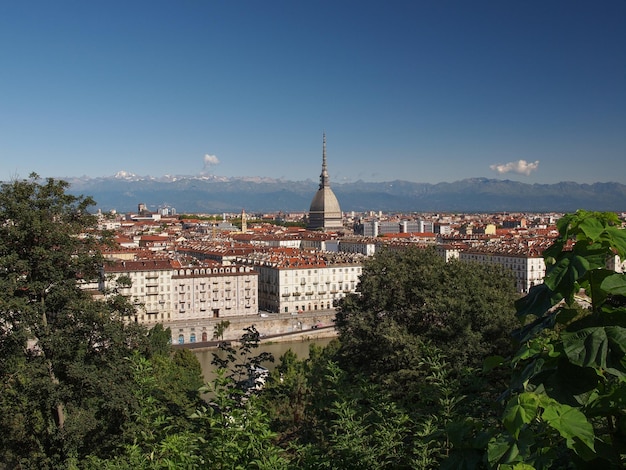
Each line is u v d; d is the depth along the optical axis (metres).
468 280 72.56
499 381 48.12
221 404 24.78
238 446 21.97
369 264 79.62
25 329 47.69
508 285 83.44
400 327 67.25
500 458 10.80
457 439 13.26
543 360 11.59
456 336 62.22
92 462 32.06
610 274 11.37
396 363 62.84
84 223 55.19
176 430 32.88
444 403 24.36
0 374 49.78
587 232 11.42
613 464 10.77
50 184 53.44
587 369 11.09
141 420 29.89
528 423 10.77
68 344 50.12
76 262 52.91
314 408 38.78
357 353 73.06
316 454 24.78
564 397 10.97
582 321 11.42
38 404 49.09
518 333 13.48
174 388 54.53
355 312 76.31
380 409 27.50
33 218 49.81
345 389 29.67
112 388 47.56
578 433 10.15
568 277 11.17
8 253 50.09
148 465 23.84
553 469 12.59
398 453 24.17
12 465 55.28
